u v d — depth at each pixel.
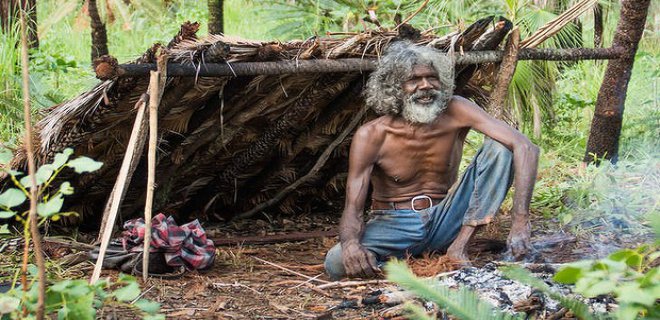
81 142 4.89
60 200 2.95
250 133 5.37
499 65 5.23
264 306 4.07
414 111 4.48
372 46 4.81
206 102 4.94
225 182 5.81
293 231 6.04
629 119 7.73
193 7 12.20
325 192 6.39
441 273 4.41
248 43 4.53
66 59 8.72
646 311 2.68
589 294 2.61
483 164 4.62
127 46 10.56
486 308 2.67
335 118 5.44
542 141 7.57
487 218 4.58
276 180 5.97
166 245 4.54
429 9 8.23
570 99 8.09
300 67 4.63
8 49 7.39
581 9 5.30
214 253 4.76
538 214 6.00
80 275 4.61
